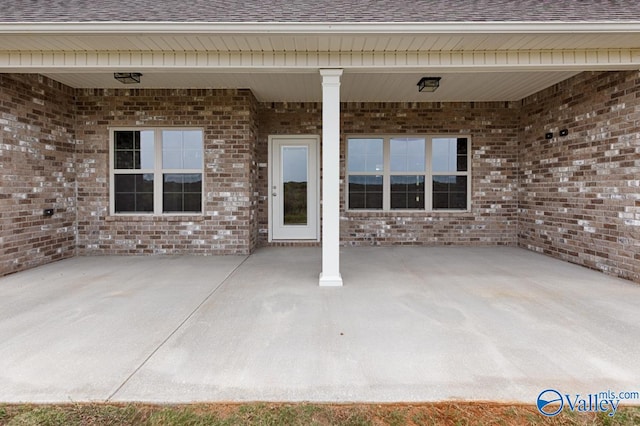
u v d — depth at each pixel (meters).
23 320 3.41
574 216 5.89
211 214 6.77
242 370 2.48
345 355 2.70
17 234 5.42
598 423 1.98
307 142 7.71
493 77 5.90
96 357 2.66
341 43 4.25
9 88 5.28
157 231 6.77
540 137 6.79
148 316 3.52
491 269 5.52
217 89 6.69
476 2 4.89
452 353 2.73
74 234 6.66
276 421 1.99
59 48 4.39
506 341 2.94
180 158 6.89
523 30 3.91
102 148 6.71
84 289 4.46
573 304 3.87
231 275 5.18
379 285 4.64
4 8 4.45
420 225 7.69
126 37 4.07
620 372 2.45
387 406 2.11
